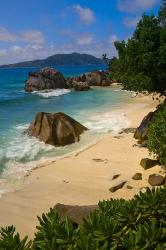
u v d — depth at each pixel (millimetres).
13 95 53781
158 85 22328
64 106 37250
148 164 15055
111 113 30344
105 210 6609
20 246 5746
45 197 13148
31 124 22703
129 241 5527
